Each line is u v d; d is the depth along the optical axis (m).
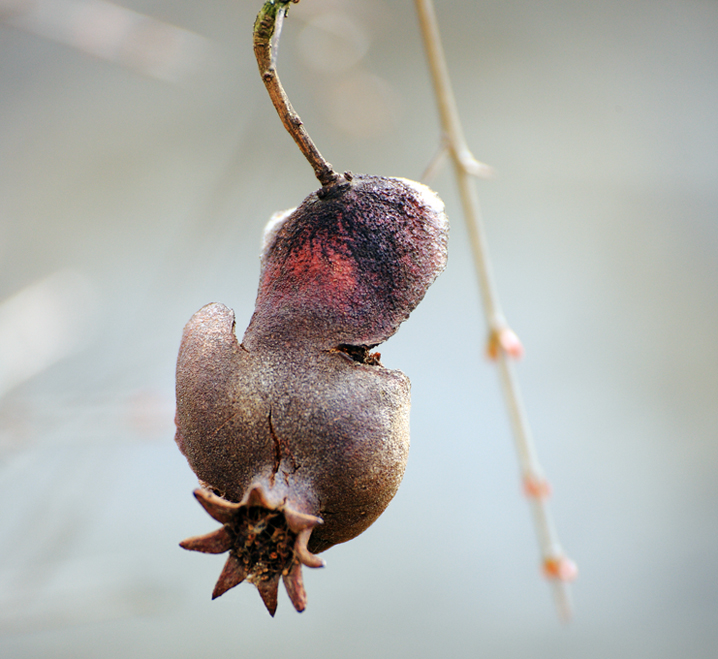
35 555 0.95
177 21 1.73
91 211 1.91
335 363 0.49
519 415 0.70
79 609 0.88
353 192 0.50
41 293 1.06
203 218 1.17
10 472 1.14
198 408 0.49
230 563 0.48
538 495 0.72
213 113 1.90
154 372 1.06
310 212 0.50
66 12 0.82
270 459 0.49
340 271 0.50
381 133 1.01
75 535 0.99
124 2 1.67
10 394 0.93
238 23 1.79
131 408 0.92
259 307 0.50
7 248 1.83
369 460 0.49
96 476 1.02
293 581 0.48
